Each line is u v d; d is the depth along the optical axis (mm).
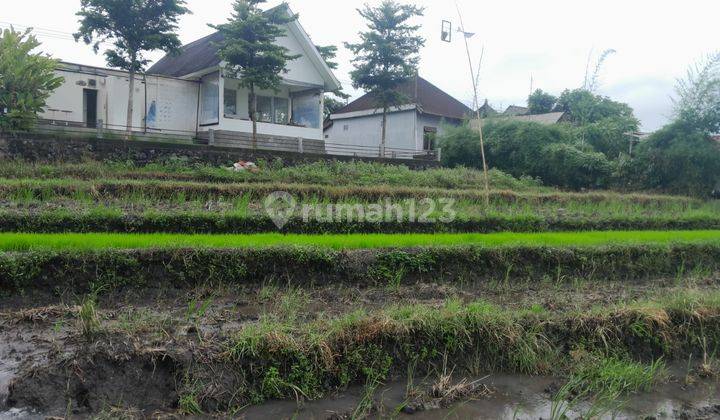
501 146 26547
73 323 6426
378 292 8508
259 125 24750
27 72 16406
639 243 10984
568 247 10281
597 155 24625
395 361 6387
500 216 13750
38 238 8195
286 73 24875
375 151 30297
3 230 9812
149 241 8484
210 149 18391
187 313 6930
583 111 33375
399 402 5848
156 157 17531
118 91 22109
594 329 7305
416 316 6695
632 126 30016
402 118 31312
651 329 7461
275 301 7777
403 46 26062
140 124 22922
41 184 12656
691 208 19578
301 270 8641
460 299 8141
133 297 7594
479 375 6605
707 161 23172
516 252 9836
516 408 5914
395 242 9758
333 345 6109
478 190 18281
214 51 24891
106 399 5254
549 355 6910
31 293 7234
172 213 11062
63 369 5258
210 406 5414
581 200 19109
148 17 19719
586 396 6328
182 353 5613
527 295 8914
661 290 9633
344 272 8773
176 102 24016
